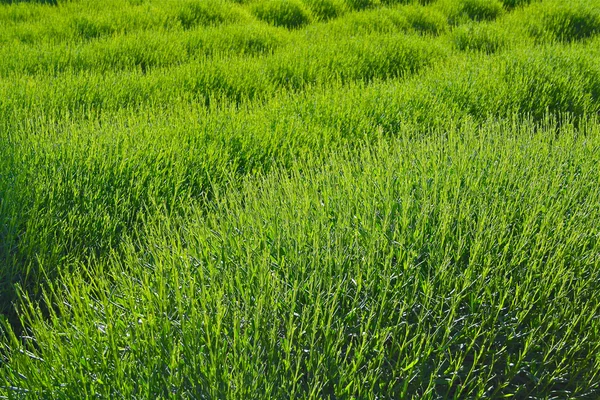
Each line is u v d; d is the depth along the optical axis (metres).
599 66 6.36
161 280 2.20
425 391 2.07
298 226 2.62
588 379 2.29
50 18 8.73
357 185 3.04
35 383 1.99
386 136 4.60
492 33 8.41
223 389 1.92
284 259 2.49
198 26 8.40
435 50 7.65
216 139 4.38
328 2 10.05
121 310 2.31
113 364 2.06
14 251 3.13
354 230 2.62
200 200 3.79
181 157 3.95
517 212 2.85
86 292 2.42
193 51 7.58
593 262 2.61
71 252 3.20
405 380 1.99
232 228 2.72
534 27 9.02
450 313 2.23
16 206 3.23
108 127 4.37
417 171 3.21
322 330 2.10
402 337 2.29
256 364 1.93
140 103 5.54
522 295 2.43
